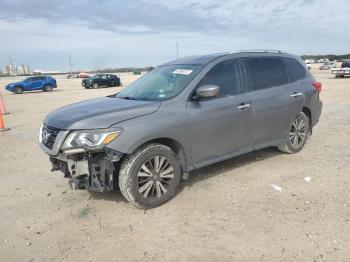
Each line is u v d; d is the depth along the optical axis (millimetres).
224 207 4613
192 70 5359
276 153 6934
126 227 4207
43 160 7246
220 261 3465
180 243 3811
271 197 4867
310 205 4566
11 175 6336
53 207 4859
